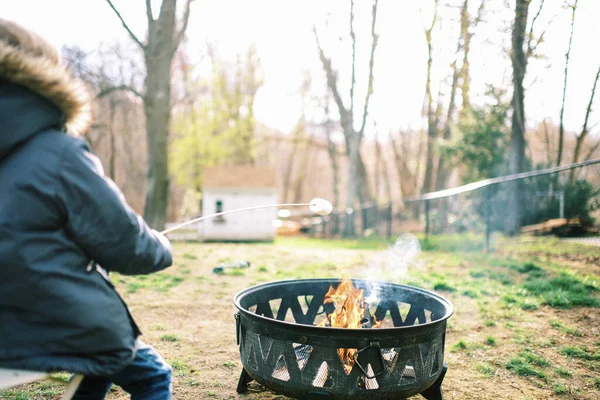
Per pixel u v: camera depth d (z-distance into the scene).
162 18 16.53
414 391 2.76
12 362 1.56
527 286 6.79
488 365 4.14
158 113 17.00
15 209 1.53
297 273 8.63
